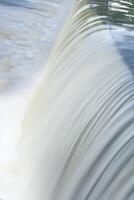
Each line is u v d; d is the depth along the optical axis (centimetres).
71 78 737
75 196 533
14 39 1520
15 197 736
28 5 1872
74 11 1146
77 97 665
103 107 579
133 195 427
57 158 626
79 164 555
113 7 1019
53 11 1873
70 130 627
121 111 538
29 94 1147
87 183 516
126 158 471
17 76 1262
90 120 586
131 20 916
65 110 680
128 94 561
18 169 793
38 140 739
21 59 1377
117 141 504
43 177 651
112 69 643
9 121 1005
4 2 1853
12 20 1686
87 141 563
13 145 881
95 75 660
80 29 887
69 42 894
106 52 707
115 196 455
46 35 1611
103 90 610
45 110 773
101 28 828
